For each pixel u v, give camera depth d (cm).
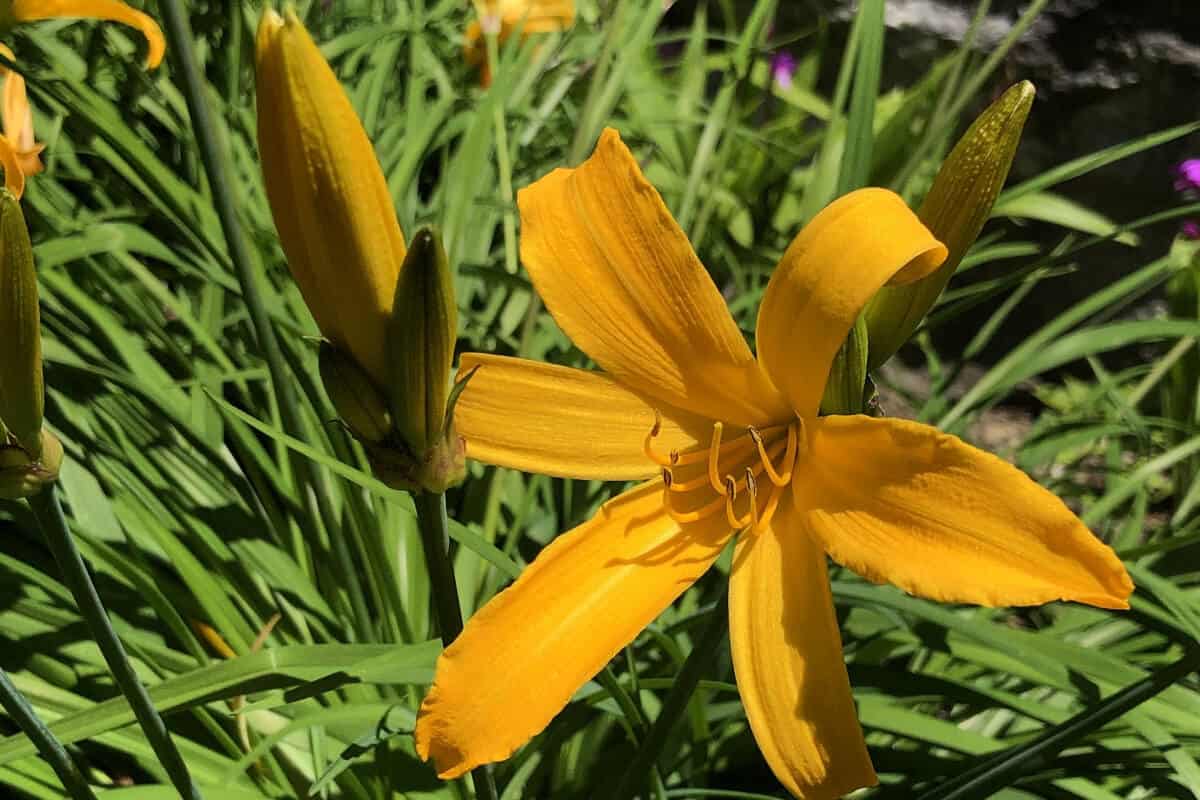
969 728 55
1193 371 73
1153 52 105
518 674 31
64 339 56
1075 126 109
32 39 60
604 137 33
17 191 36
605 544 33
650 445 35
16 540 54
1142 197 108
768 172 94
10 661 48
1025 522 29
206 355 60
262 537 54
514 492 62
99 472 53
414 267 28
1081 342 57
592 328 34
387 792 45
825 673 32
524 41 83
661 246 33
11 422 29
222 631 48
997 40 110
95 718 39
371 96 72
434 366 29
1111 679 45
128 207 66
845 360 33
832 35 117
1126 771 45
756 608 33
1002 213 89
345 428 30
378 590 50
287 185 28
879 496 31
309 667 40
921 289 33
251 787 46
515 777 47
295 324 56
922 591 30
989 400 62
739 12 120
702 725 48
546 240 34
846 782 31
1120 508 79
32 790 44
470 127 68
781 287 32
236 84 66
